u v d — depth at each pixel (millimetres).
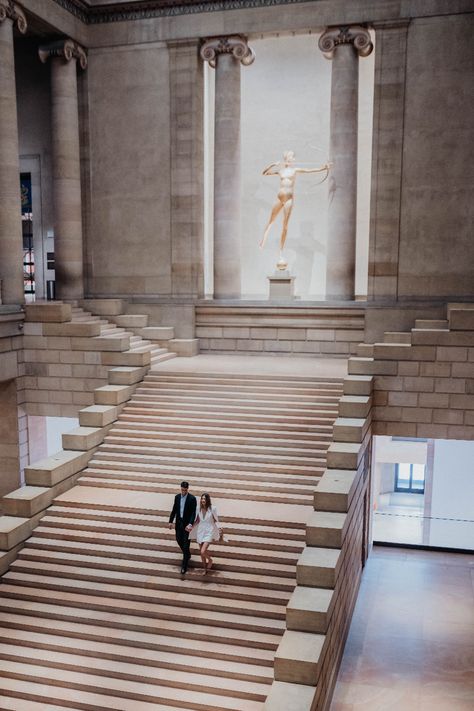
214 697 10641
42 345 20078
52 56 22141
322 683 10711
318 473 14898
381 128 21062
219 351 23047
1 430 20391
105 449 16625
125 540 13617
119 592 12562
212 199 27219
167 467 15758
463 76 20359
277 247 26406
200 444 16188
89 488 15516
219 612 11984
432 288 21266
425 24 20391
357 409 15891
